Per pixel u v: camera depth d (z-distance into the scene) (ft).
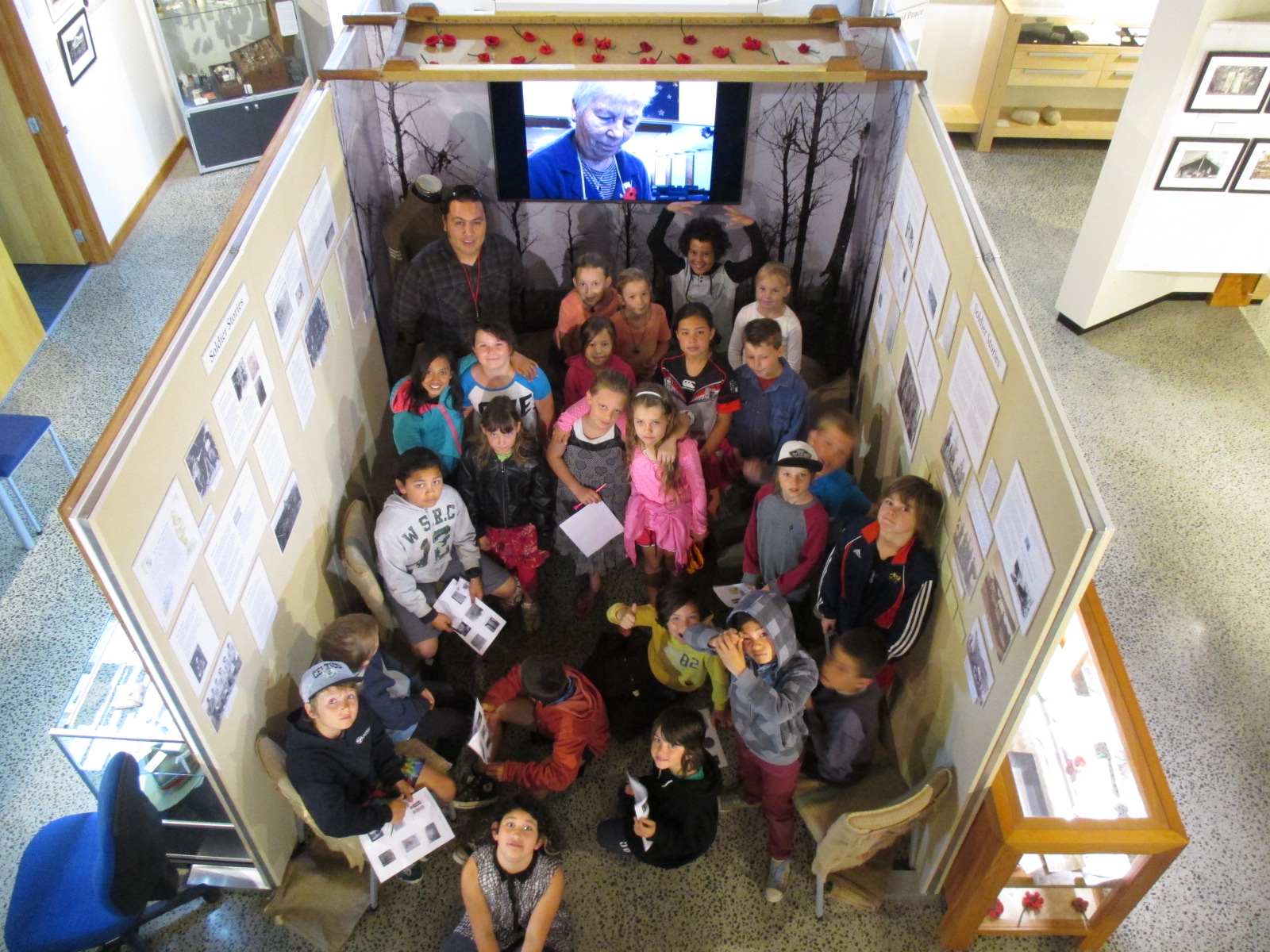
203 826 10.49
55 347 18.65
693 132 16.48
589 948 10.61
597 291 14.19
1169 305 20.33
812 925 10.82
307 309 11.99
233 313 9.59
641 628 12.82
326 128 13.05
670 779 10.55
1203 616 14.44
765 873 11.28
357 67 14.66
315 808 9.49
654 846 10.60
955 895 10.27
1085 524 7.09
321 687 9.18
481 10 15.43
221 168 23.91
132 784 8.95
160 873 9.42
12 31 17.72
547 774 11.18
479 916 9.53
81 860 9.84
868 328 16.01
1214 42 15.80
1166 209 17.72
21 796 12.00
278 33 23.03
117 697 10.36
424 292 14.62
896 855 11.37
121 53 21.61
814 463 11.36
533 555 13.17
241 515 9.71
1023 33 23.54
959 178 11.26
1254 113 16.48
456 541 12.37
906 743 11.60
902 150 13.96
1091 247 18.89
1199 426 17.65
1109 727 9.87
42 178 19.39
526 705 12.07
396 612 12.24
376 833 10.19
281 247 11.05
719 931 10.77
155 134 23.25
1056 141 25.86
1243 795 12.26
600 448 12.40
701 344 12.90
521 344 18.16
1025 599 8.23
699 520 12.69
